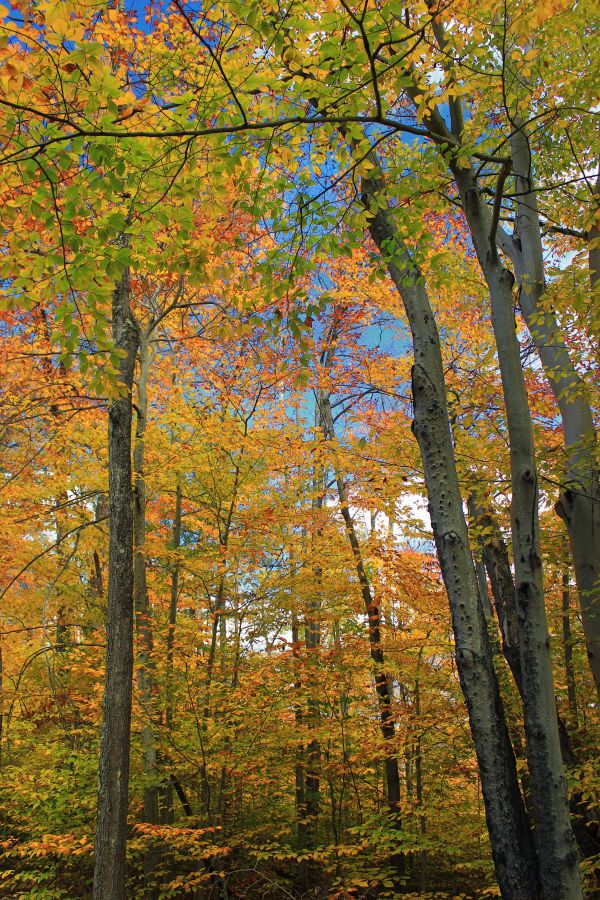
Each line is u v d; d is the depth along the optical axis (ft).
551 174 24.40
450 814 29.32
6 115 11.15
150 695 26.76
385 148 24.93
